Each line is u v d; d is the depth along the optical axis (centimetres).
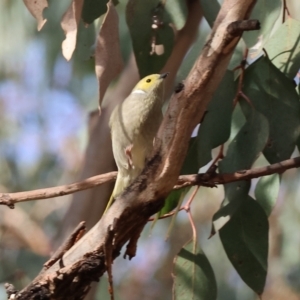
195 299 639
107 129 915
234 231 651
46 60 1247
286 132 638
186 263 643
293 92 645
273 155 637
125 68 1030
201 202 1384
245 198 625
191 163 643
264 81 647
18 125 1452
